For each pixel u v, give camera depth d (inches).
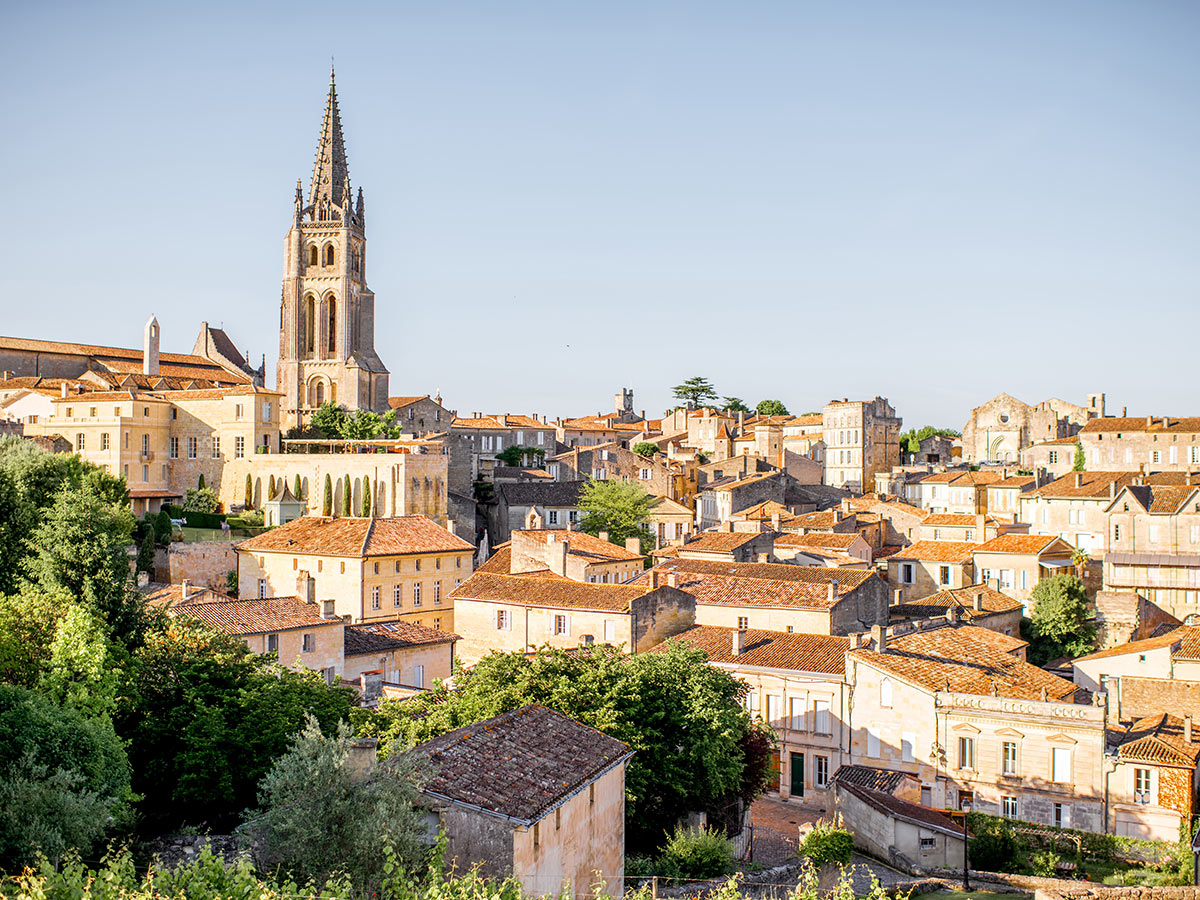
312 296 6939.0
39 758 1600.6
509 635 3312.0
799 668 2787.9
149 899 1073.5
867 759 2674.7
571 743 1696.6
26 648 1977.1
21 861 1416.1
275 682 2097.7
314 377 6929.1
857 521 5344.5
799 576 3619.6
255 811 1462.8
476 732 1616.6
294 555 3833.7
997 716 2500.0
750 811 2679.6
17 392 5605.3
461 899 1152.2
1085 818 2396.7
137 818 1829.5
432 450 5718.5
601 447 6604.3
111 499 4252.0
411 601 3865.7
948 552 4635.8
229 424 5403.5
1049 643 4001.0
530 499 5836.6
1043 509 5255.9
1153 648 3277.6
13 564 2413.9
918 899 1937.7
